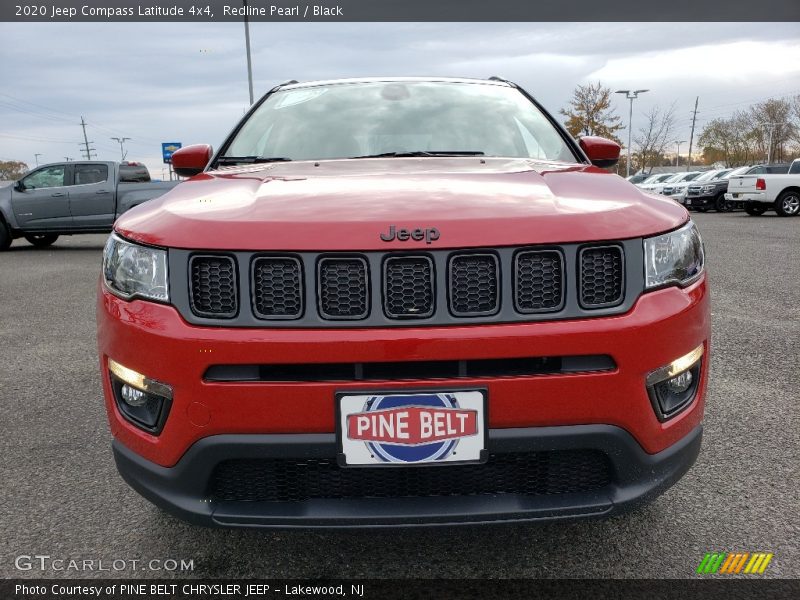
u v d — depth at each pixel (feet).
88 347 16.21
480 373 5.44
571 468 5.78
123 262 6.02
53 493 8.41
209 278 5.53
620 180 7.06
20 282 28.12
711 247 35.63
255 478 5.72
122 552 7.06
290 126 9.61
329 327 5.36
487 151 8.95
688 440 6.11
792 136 215.92
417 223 5.47
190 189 7.13
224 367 5.45
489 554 6.93
